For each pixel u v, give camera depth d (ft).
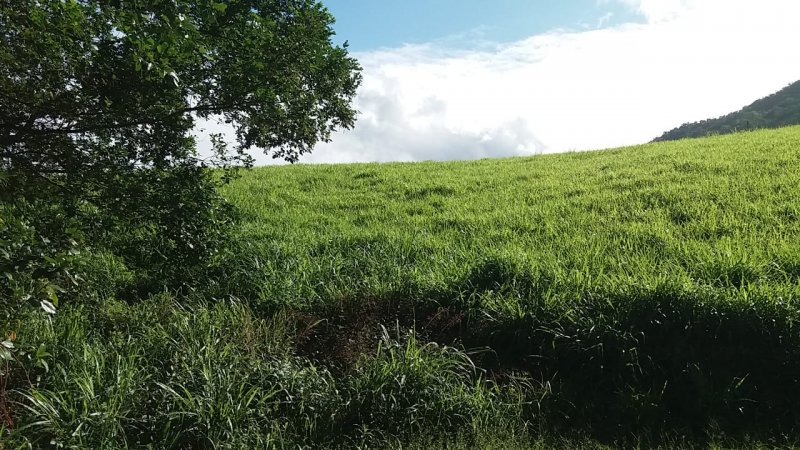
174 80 13.19
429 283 20.39
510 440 13.09
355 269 23.63
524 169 51.67
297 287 21.68
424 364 14.76
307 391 14.38
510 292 19.01
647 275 18.52
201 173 20.10
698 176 36.17
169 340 16.30
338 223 34.01
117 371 13.64
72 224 14.46
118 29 13.66
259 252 26.22
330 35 19.85
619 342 15.78
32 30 14.37
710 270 18.79
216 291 22.22
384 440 13.06
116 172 17.99
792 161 36.40
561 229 27.86
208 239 20.27
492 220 31.07
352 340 17.72
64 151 17.04
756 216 25.73
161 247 19.66
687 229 25.14
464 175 50.60
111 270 25.23
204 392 13.12
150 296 21.79
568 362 16.37
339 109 21.59
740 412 13.73
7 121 15.93
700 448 12.71
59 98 16.06
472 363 15.62
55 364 14.23
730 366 14.90
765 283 17.20
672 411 14.21
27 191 15.79
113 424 11.93
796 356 14.51
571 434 13.55
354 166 63.67
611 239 25.32
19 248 10.50
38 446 11.31
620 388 15.02
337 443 13.20
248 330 17.51
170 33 12.75
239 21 17.22
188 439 12.39
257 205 41.06
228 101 18.08
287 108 19.60
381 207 38.91
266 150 20.85
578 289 18.28
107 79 15.97
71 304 19.58
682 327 16.07
